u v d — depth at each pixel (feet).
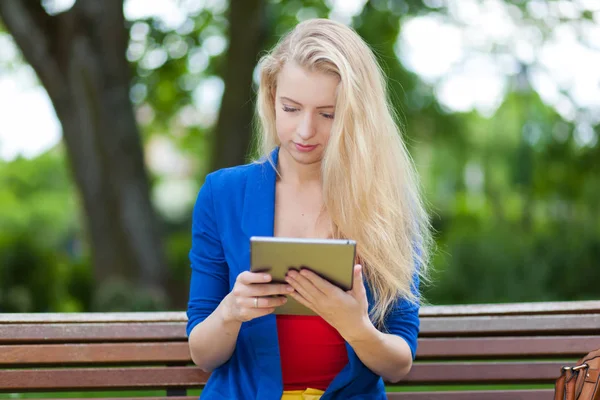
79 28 23.75
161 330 7.72
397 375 6.68
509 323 7.77
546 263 31.30
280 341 6.63
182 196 71.51
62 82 24.70
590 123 32.30
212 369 6.82
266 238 5.55
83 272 31.14
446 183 44.68
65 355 7.57
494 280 31.48
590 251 30.94
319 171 6.89
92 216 25.04
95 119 24.06
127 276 25.02
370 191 6.56
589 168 33.12
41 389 7.61
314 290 5.74
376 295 6.75
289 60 6.46
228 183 6.96
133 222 24.94
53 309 29.09
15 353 7.54
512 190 37.99
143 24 30.50
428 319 7.80
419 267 7.06
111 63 24.16
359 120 6.36
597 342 7.68
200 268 6.98
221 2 31.55
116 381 7.60
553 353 7.70
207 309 6.89
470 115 41.14
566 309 7.82
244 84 25.09
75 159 25.11
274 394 6.42
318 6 31.83
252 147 8.26
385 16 30.78
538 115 33.78
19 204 68.85
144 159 25.43
